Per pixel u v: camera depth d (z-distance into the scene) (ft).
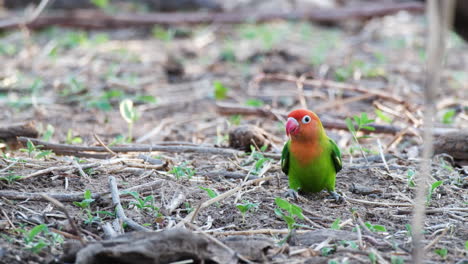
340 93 48.83
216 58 65.21
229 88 54.49
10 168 28.04
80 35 72.28
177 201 25.40
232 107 41.63
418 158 33.32
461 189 28.76
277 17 82.17
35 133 34.22
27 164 28.58
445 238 22.81
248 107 41.68
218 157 33.17
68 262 19.53
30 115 45.91
